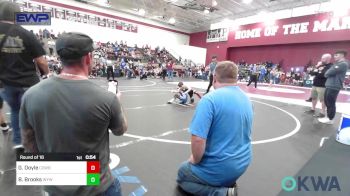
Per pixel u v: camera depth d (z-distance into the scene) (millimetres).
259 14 21062
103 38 22438
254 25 22062
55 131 1089
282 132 4453
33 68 2531
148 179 2408
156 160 2885
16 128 2576
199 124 1775
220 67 1973
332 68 4988
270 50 21469
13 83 2391
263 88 13672
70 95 1079
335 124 5164
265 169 2793
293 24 19047
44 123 1094
